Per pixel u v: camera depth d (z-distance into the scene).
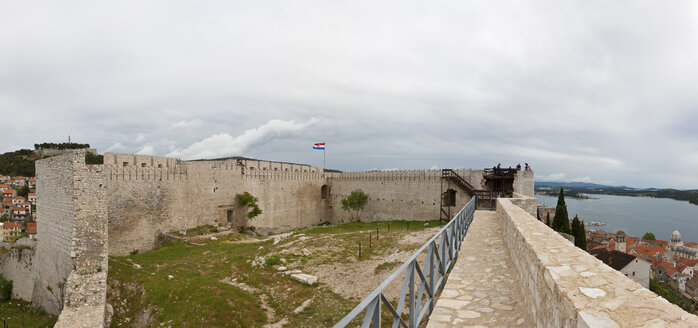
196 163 43.34
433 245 6.57
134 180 36.69
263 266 24.34
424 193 49.62
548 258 4.70
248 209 48.47
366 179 58.09
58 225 20.86
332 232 38.69
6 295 28.41
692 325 2.55
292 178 57.06
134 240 36.47
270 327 15.81
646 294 3.21
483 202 42.16
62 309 18.94
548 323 4.10
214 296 18.44
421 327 12.13
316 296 18.77
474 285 7.47
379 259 23.62
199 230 41.94
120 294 19.81
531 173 41.44
